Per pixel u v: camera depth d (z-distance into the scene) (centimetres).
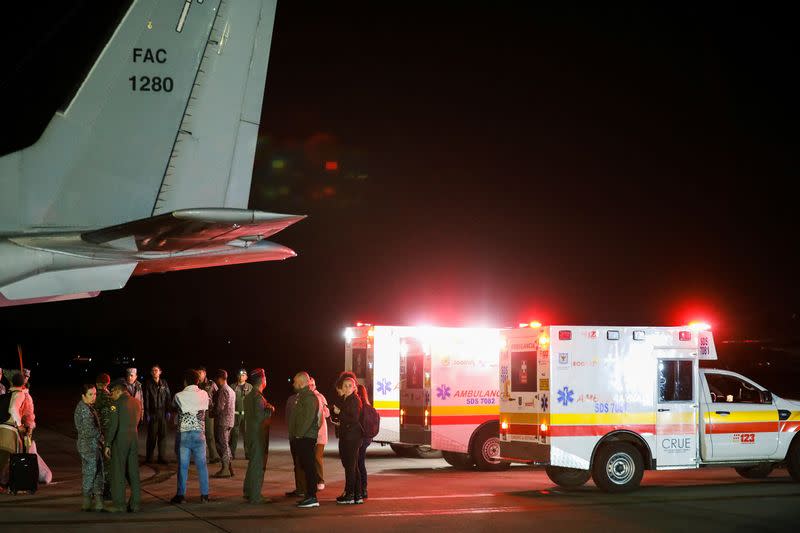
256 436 1192
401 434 1688
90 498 1120
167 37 938
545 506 1173
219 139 943
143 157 923
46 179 902
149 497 1252
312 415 1152
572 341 1313
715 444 1367
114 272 873
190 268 905
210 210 730
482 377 1636
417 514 1105
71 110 913
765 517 1089
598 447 1308
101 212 911
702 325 1392
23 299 858
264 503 1191
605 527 1018
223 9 951
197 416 1202
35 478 1255
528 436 1340
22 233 879
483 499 1238
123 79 927
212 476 1496
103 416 1195
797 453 1409
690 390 1362
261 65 959
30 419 1310
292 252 918
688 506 1176
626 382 1330
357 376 1820
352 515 1097
